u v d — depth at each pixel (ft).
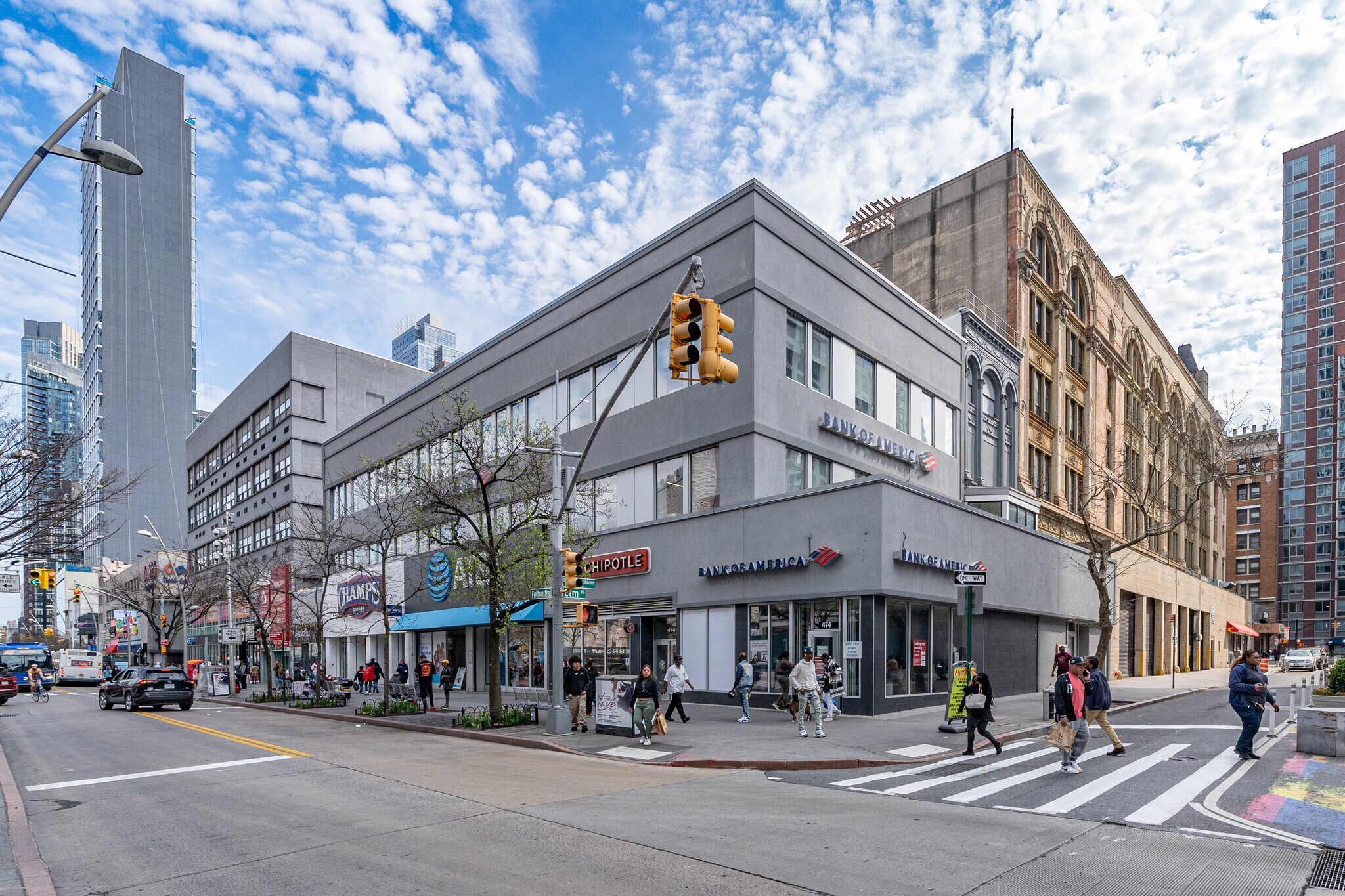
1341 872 24.17
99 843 29.45
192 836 30.19
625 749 52.08
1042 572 100.12
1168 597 164.25
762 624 76.79
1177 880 23.48
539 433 79.36
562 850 26.91
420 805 34.81
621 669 90.94
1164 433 163.84
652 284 91.45
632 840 28.19
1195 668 185.16
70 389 149.89
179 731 71.26
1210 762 44.04
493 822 31.19
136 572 258.37
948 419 111.04
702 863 25.21
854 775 42.60
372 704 92.89
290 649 160.04
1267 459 362.33
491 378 116.88
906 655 72.23
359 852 27.25
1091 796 35.86
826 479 87.86
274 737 64.75
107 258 445.78
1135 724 64.18
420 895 22.54
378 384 190.08
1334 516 349.00
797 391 84.17
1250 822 30.58
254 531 194.18
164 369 453.58
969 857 25.86
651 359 90.79
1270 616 357.41
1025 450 126.11
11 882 24.07
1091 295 153.17
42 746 60.75
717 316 36.88
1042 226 138.41
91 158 33.58
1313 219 373.20
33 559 70.23
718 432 81.71
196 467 245.04
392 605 112.57
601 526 95.96
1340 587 344.08
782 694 66.54
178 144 483.51
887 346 99.14
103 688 104.78
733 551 79.20
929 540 75.25
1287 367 374.02
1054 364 139.44
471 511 84.02
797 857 25.81
